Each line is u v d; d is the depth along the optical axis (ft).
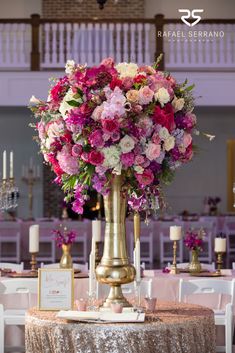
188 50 43.21
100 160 10.47
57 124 10.89
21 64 42.27
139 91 10.54
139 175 10.64
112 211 11.06
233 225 42.52
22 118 49.21
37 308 11.16
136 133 10.50
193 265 20.95
